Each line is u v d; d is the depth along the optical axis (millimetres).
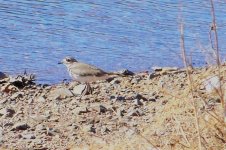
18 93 17016
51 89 17859
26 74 19828
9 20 26297
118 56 23266
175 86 17297
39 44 23953
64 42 24391
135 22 27297
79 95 16828
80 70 17062
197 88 11086
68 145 12844
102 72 17312
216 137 9836
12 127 13789
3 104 15992
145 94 16750
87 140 12992
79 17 27453
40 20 26688
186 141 9969
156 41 25156
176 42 25047
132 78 18766
